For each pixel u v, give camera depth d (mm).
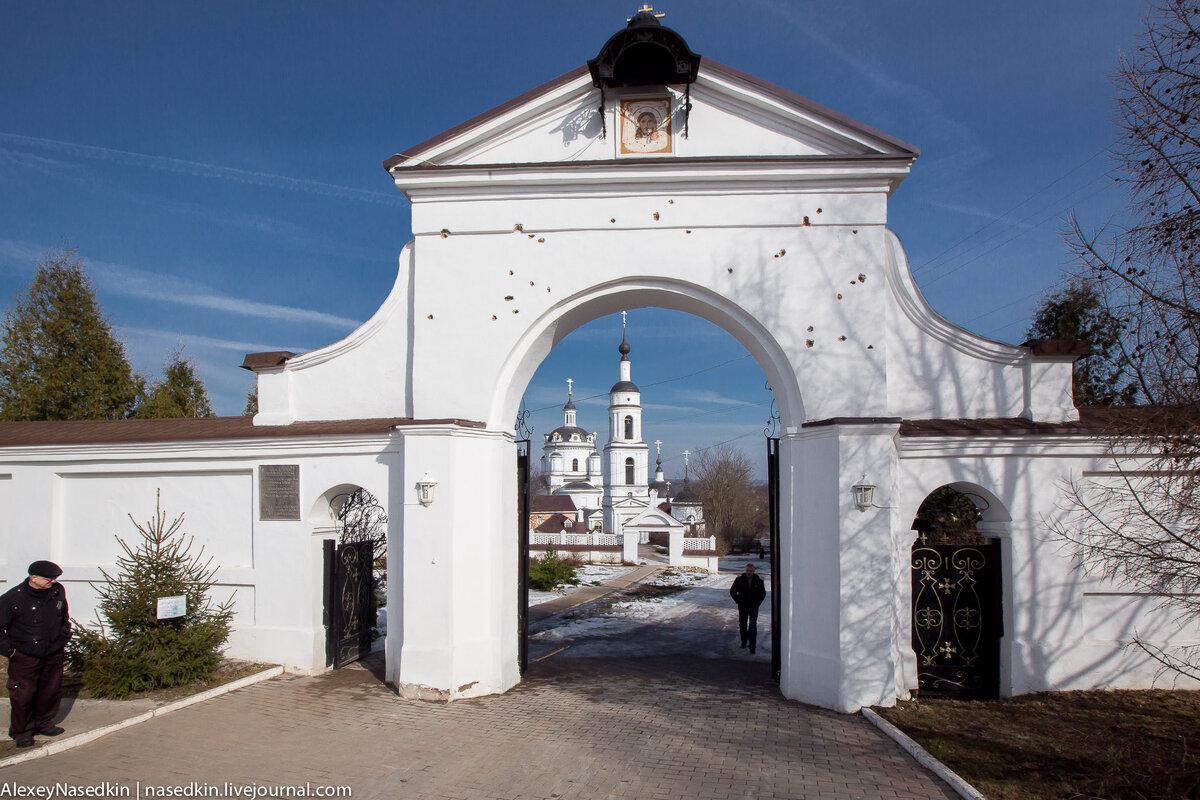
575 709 9359
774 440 10695
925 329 10148
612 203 10305
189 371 27062
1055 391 9859
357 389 11023
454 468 9977
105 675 9172
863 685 9141
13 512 12219
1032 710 8852
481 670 10039
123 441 11539
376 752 7672
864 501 9219
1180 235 6980
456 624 9867
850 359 9812
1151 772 6535
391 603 10438
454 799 6496
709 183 10133
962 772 6891
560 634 16141
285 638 10797
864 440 9391
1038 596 9555
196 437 11172
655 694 10188
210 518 11406
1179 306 6754
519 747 7848
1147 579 9086
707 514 56219
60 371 22188
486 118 10320
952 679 9750
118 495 11844
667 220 10227
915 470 9758
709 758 7496
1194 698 9141
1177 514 6836
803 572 9898
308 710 9117
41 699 7793
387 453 10547
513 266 10391
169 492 11609
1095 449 9500
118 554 11734
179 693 9453
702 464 60812
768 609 21188
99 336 23156
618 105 10352
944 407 10055
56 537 12031
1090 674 9492
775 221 10078
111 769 7098
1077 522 9531
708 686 10695
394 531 10445
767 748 7797
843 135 9883
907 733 8086
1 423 13672
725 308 10211
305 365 11188
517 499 11359
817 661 9578
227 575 11102
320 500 10875
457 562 9930
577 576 30156
